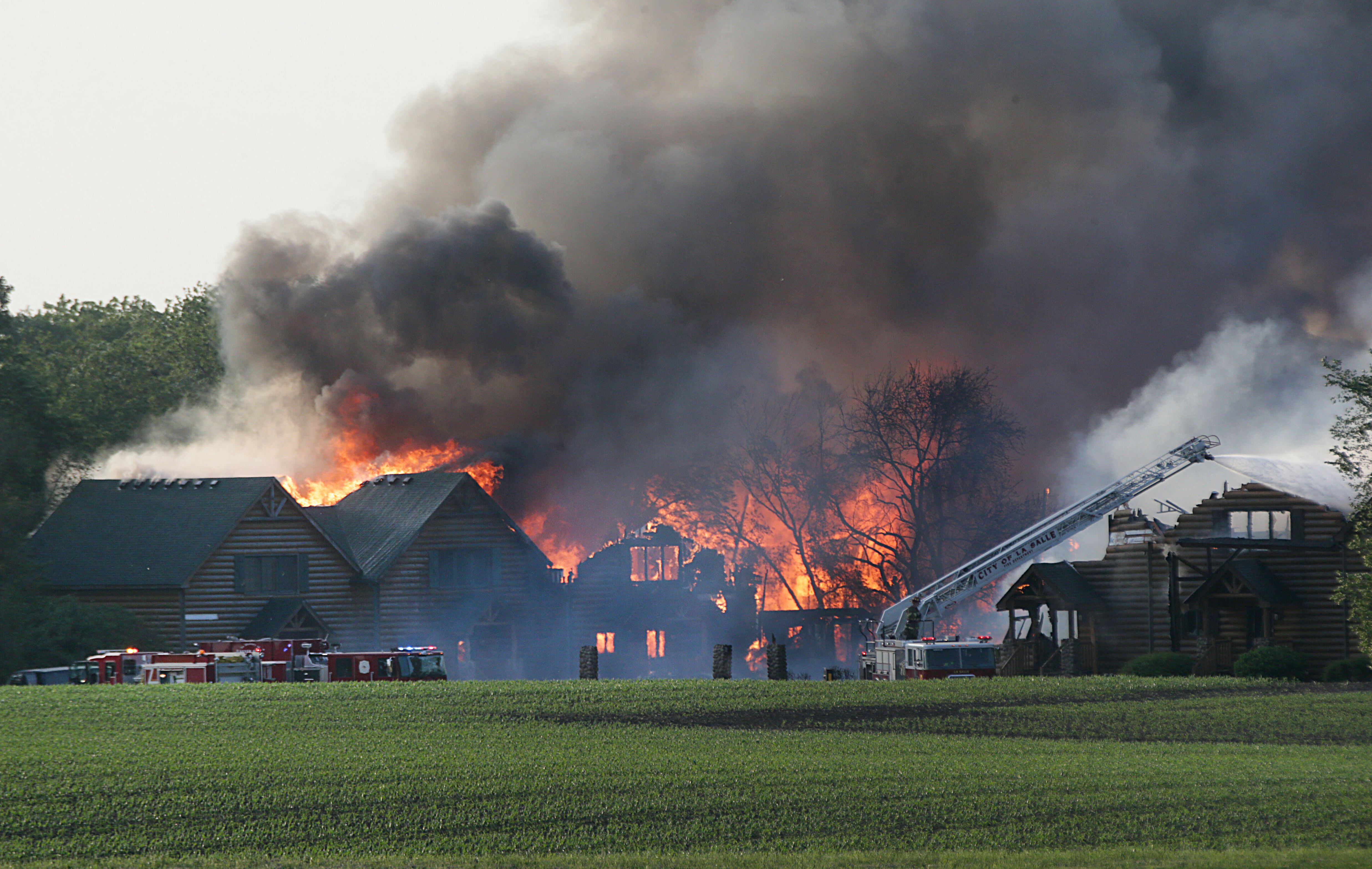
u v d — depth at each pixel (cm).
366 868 4853
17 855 5075
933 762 6519
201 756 6631
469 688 9350
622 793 5891
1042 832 5281
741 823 5450
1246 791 5859
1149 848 5006
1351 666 10231
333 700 8669
